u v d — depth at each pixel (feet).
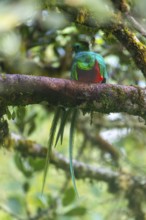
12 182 35.12
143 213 36.40
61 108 18.57
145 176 36.70
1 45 9.14
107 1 7.75
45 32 26.78
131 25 16.58
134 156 43.24
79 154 39.11
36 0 6.06
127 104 17.47
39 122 37.68
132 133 39.17
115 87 17.25
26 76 15.83
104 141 39.17
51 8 12.59
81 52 20.52
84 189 42.04
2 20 5.51
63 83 16.42
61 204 33.78
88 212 34.88
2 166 41.06
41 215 32.81
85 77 20.35
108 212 38.37
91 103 17.13
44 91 16.10
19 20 5.68
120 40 18.74
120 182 36.09
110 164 38.06
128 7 15.80
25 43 27.09
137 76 31.55
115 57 33.01
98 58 20.24
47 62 30.76
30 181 34.63
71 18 15.31
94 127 38.52
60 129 18.78
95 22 15.92
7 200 33.37
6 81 15.40
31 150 32.50
